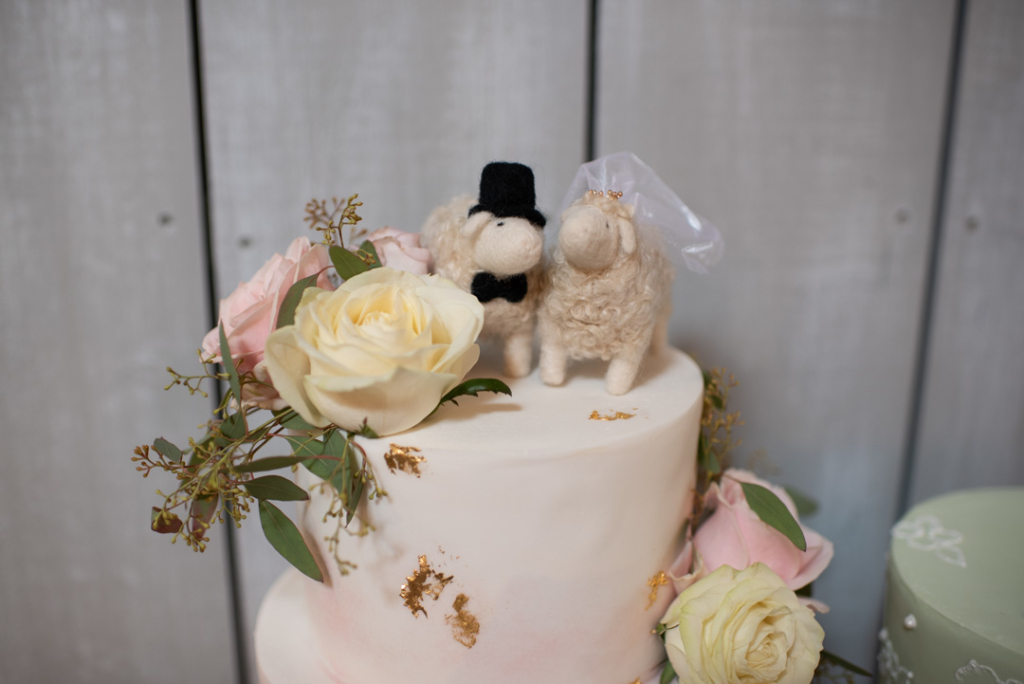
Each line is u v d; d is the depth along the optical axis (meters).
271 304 0.69
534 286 0.75
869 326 1.23
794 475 1.29
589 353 0.75
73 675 1.24
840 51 1.10
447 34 1.04
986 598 0.80
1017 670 0.71
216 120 1.03
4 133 1.00
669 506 0.74
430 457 0.63
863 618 1.36
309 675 0.77
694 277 1.17
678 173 1.12
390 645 0.70
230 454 0.67
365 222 1.10
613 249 0.67
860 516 1.32
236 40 1.01
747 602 0.68
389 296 0.67
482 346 0.92
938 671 0.78
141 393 1.13
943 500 1.01
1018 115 1.16
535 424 0.69
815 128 1.13
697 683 0.68
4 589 1.18
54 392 1.11
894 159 1.15
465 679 0.69
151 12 0.98
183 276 1.09
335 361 0.60
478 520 0.64
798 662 0.68
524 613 0.67
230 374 0.66
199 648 1.26
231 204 1.07
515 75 1.06
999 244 1.21
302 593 0.95
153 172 1.04
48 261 1.06
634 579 0.71
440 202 1.10
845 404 1.26
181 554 1.21
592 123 1.10
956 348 1.26
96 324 1.09
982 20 1.11
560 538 0.66
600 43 1.06
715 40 1.08
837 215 1.17
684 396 0.77
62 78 0.99
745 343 1.21
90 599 1.21
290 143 1.06
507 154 1.09
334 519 0.71
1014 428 1.31
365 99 1.05
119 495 1.17
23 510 1.15
